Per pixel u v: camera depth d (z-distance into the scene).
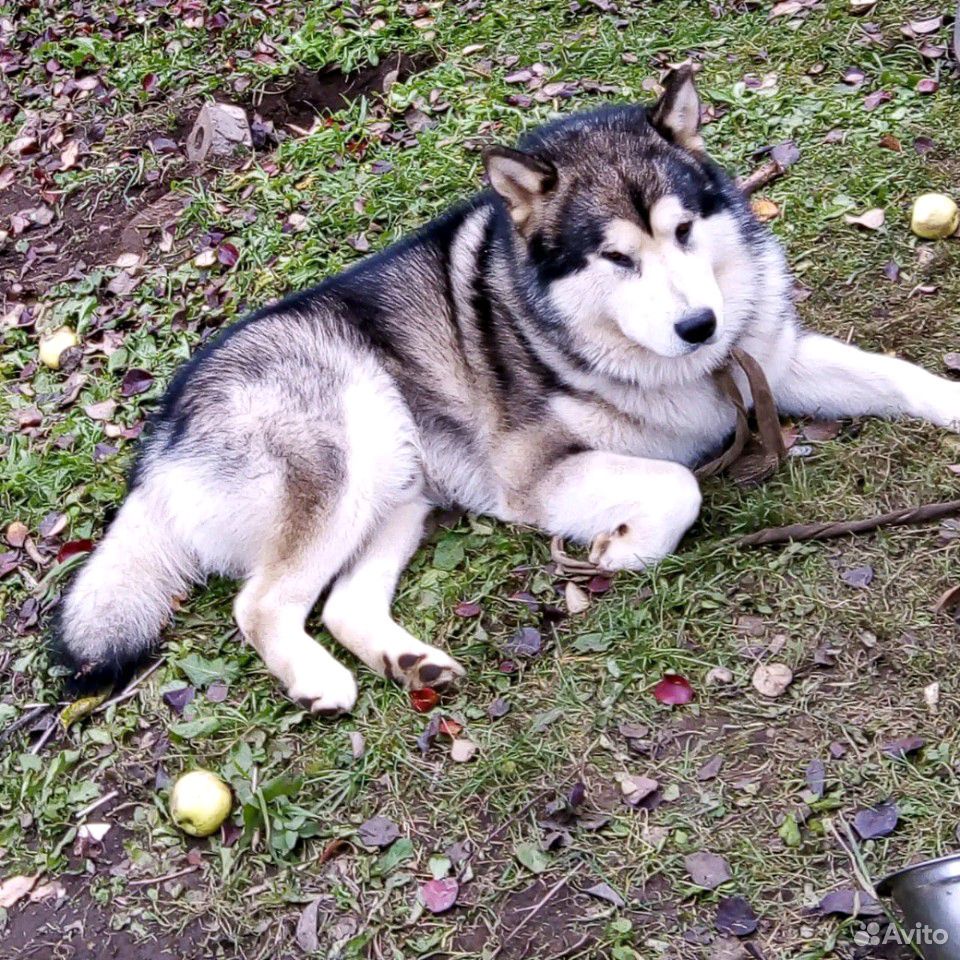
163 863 2.08
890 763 1.99
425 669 2.16
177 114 3.21
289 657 2.21
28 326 2.85
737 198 2.29
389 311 2.40
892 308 2.48
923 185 2.63
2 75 3.54
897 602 2.13
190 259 2.87
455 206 2.48
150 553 2.32
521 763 2.08
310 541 2.28
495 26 3.16
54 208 3.09
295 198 2.90
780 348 2.32
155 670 2.27
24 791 2.17
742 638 2.14
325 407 2.32
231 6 3.44
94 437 2.60
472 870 2.01
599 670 2.15
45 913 2.07
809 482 2.28
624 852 1.99
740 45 2.98
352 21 3.26
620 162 2.20
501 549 2.32
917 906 1.84
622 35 3.06
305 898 2.02
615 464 2.27
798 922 1.91
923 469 2.26
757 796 2.00
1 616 2.38
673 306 2.14
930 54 2.83
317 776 2.12
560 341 2.26
